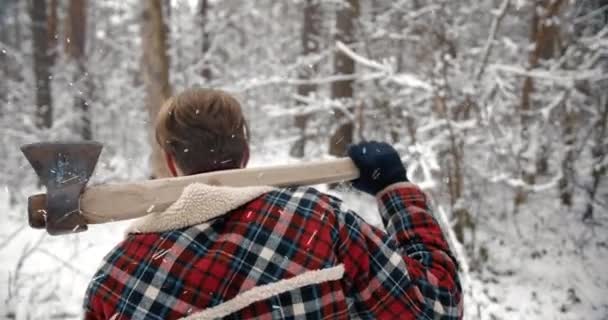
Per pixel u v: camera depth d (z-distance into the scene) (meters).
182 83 10.05
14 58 10.21
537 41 5.84
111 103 10.48
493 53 6.69
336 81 7.43
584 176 7.17
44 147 0.76
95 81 10.02
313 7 9.62
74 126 9.32
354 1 7.20
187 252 0.77
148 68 5.71
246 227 0.78
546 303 4.73
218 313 0.73
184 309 0.74
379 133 6.84
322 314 0.75
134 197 0.81
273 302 0.74
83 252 4.83
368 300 0.81
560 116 6.52
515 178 6.43
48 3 10.75
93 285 0.81
